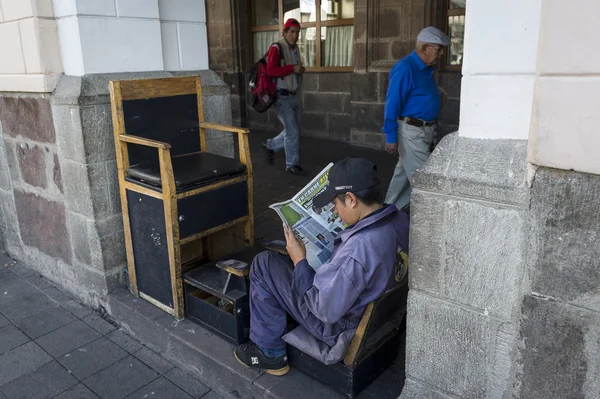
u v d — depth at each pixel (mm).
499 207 1502
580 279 1393
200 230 2656
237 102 9156
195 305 2637
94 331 2980
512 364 1603
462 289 1644
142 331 2812
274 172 6012
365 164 1932
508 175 1470
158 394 2436
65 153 2922
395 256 1925
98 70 2832
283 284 2123
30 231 3627
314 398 2111
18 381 2566
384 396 2113
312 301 1940
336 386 2137
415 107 3779
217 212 2721
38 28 2785
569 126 1313
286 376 2254
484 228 1545
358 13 6844
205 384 2486
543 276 1463
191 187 2561
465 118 1591
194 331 2611
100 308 3143
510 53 1455
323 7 7742
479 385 1696
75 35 2750
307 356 2207
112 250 3027
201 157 2969
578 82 1277
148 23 3020
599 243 1335
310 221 2209
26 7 2816
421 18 6266
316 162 6488
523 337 1553
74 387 2512
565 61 1287
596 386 1441
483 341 1643
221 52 9102
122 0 2873
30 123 3176
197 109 3059
